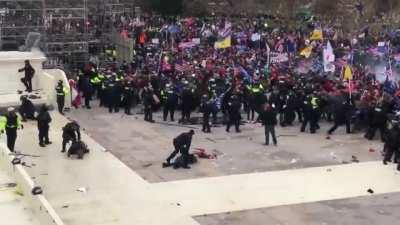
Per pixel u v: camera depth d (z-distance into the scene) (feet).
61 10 160.45
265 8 259.60
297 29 194.18
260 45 153.28
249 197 69.26
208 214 64.49
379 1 232.73
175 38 169.48
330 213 64.64
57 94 112.47
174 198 69.05
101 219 63.21
